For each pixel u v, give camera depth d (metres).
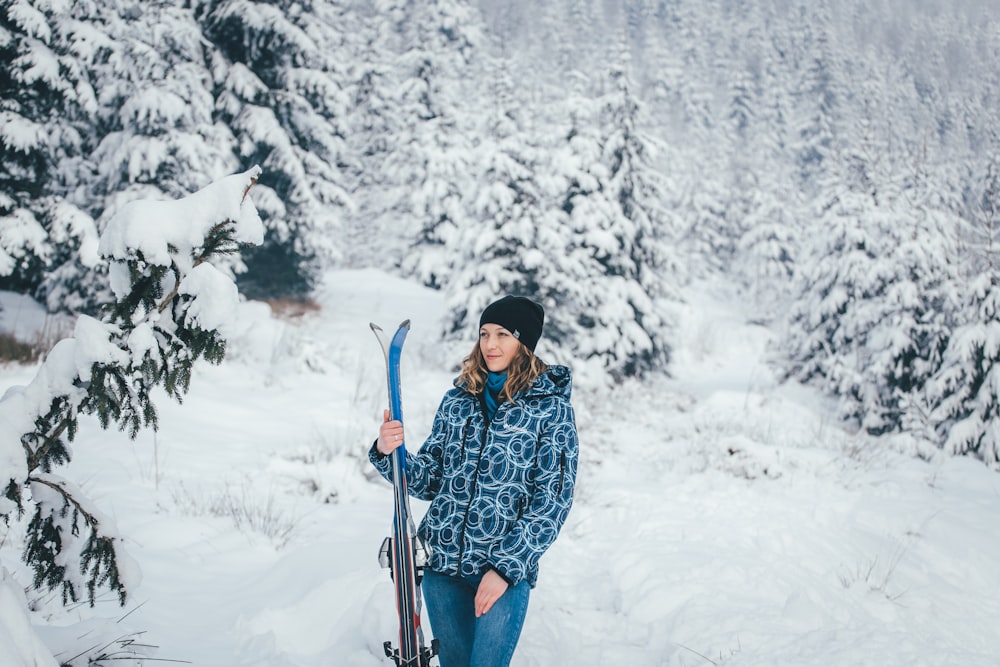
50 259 10.83
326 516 5.77
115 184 13.88
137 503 5.42
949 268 14.95
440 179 27.23
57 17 10.43
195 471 6.43
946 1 112.38
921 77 77.06
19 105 9.93
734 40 76.00
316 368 11.64
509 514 2.36
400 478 2.40
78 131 13.73
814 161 48.22
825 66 55.66
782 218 36.31
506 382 2.41
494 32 56.59
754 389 18.72
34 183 10.63
